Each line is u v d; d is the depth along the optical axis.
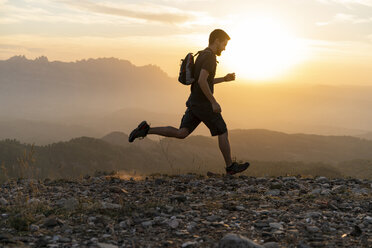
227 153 5.28
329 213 3.22
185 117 5.05
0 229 2.83
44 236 2.63
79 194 4.37
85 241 2.53
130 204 3.59
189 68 4.80
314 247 2.35
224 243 2.21
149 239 2.59
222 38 4.77
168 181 5.39
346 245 2.38
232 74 5.47
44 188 4.75
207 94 4.66
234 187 4.70
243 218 3.13
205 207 3.55
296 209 3.42
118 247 2.42
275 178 5.71
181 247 2.41
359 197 3.97
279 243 2.46
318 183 5.11
